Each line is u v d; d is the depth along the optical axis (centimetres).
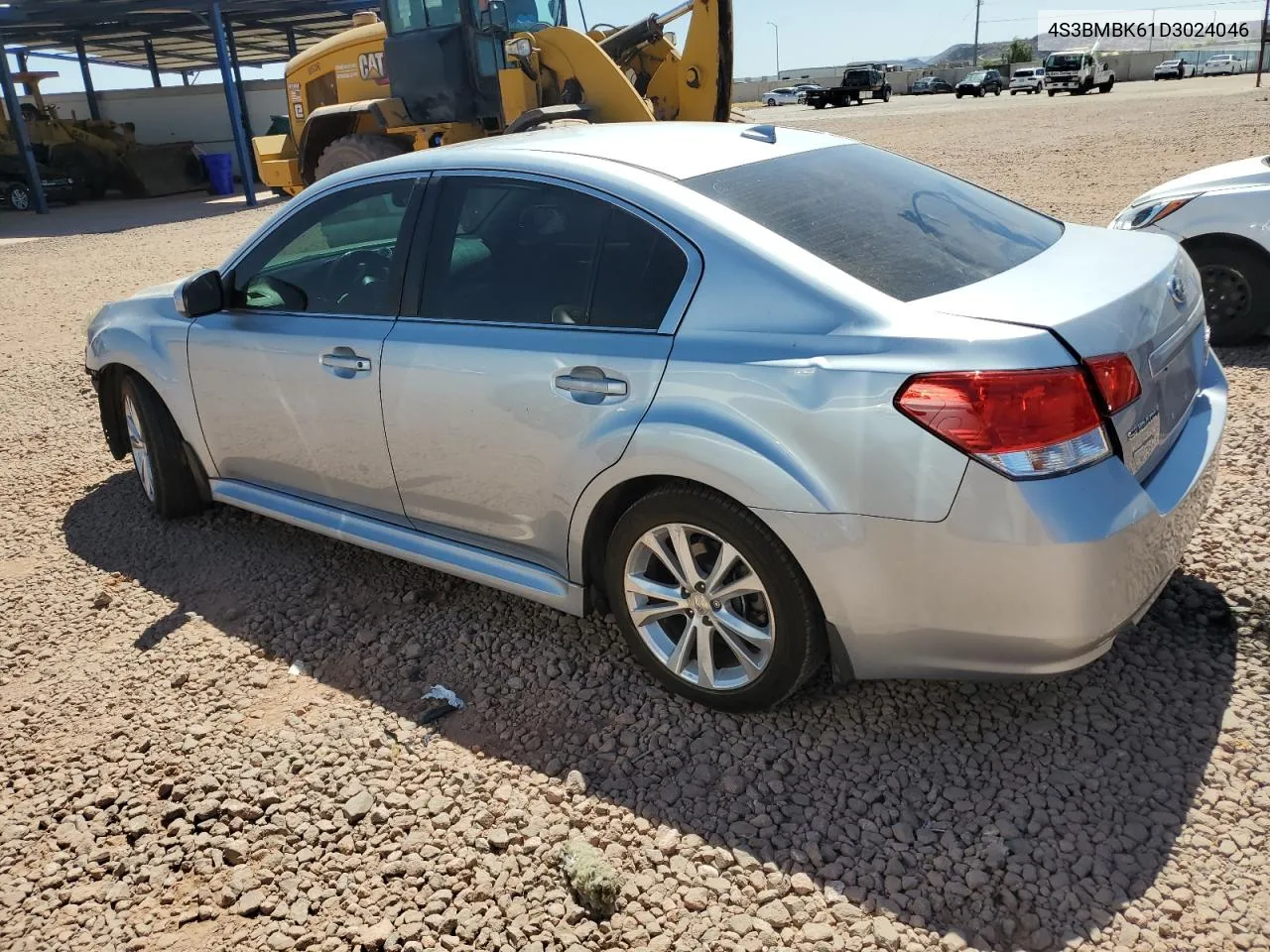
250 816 286
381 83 1430
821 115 3791
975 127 2372
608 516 323
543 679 340
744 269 287
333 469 395
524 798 285
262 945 244
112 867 273
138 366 455
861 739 297
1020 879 243
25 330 994
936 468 250
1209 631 331
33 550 474
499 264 339
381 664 356
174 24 2756
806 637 285
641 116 1103
